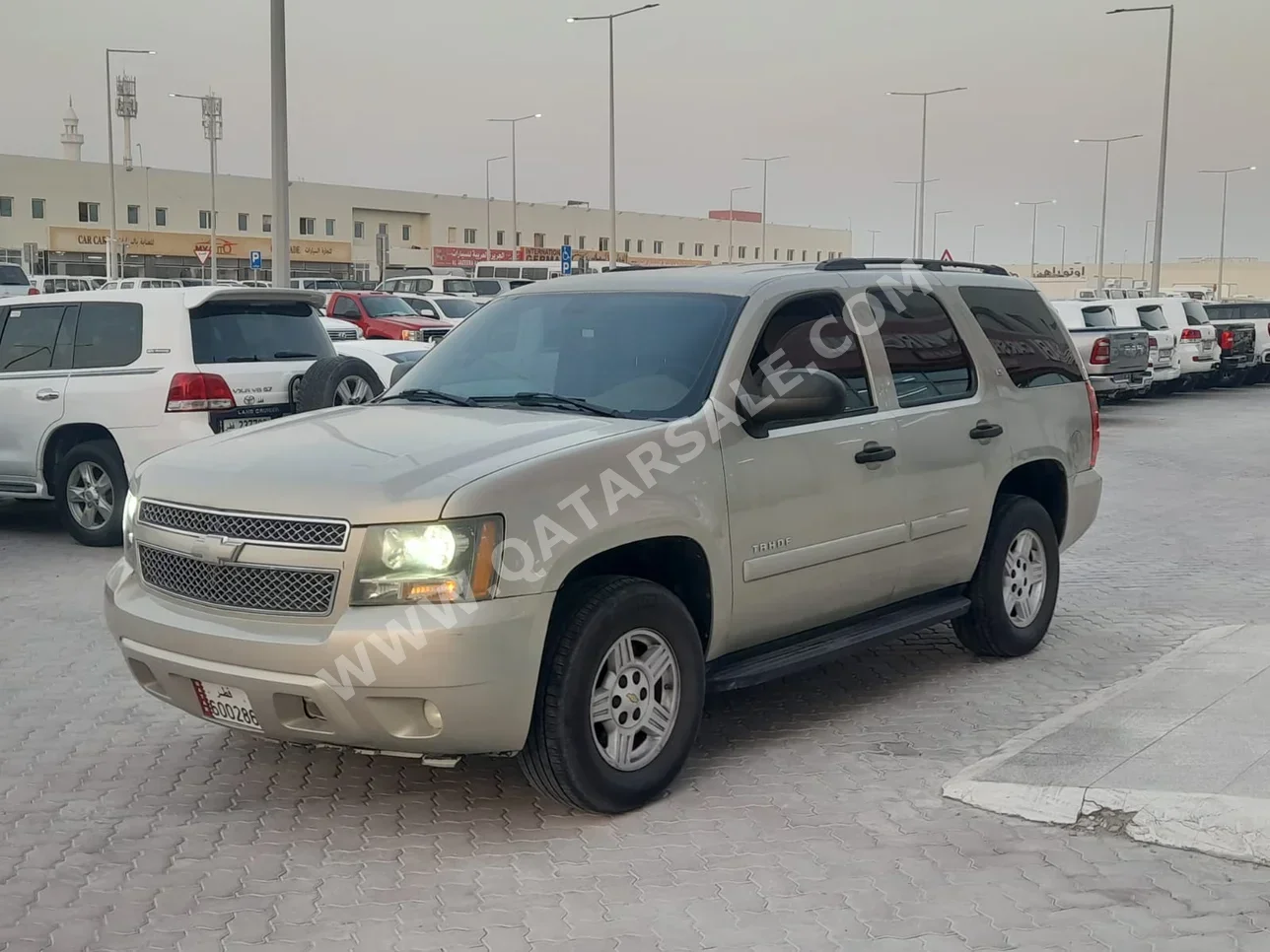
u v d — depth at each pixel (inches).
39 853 178.9
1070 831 183.2
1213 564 384.2
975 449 250.4
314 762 215.6
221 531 179.5
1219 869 169.9
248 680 174.7
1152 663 270.7
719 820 188.7
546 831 185.3
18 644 291.3
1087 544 417.1
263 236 3213.6
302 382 403.2
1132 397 1066.1
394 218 3476.9
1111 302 1007.0
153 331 389.4
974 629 266.4
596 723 185.5
